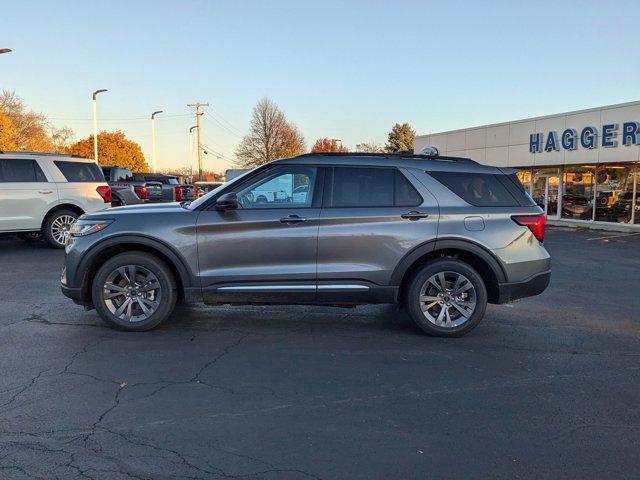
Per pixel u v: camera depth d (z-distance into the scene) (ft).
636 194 67.26
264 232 17.95
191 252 17.94
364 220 18.04
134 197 58.08
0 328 18.57
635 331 19.75
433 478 9.70
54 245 38.42
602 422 12.11
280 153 180.34
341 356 16.34
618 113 66.85
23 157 37.19
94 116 117.60
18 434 11.03
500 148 86.48
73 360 15.48
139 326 18.26
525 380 14.64
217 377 14.40
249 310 21.77
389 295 18.25
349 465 10.09
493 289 18.83
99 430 11.27
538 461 10.35
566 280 30.60
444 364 15.80
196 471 9.78
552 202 80.02
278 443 10.87
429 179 18.63
